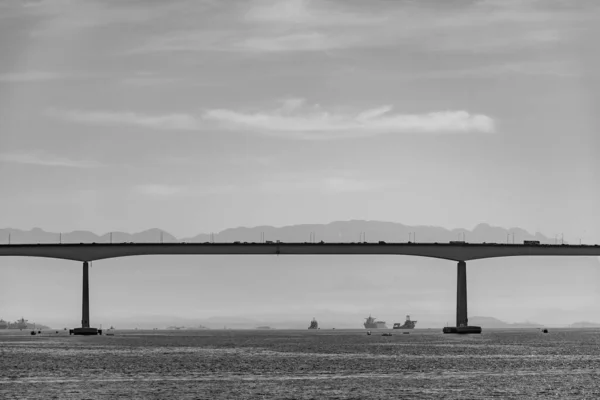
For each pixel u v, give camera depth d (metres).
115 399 160.00
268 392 169.50
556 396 164.25
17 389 174.50
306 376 199.75
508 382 186.62
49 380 191.62
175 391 171.00
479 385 180.88
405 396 164.00
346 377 197.50
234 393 168.12
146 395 165.38
